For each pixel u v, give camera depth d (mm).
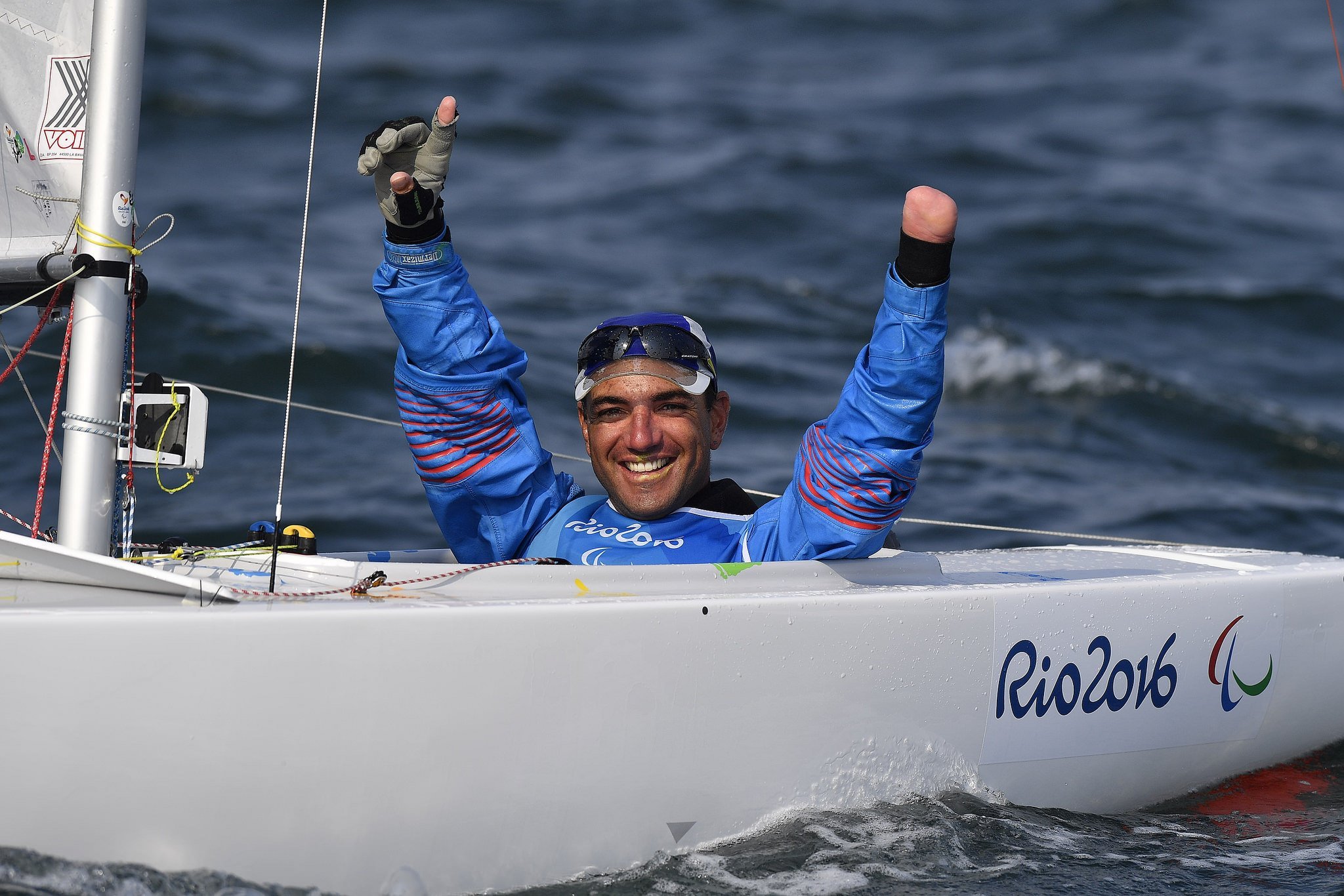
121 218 7887
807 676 8125
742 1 78125
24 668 6160
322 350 25828
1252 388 30219
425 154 8812
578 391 9602
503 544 9922
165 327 26219
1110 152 55281
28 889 6148
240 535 17031
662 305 34062
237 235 37688
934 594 8664
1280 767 11062
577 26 72250
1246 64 70875
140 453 8031
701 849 7938
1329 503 22359
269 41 62844
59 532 7773
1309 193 51188
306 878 6762
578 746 7387
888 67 69562
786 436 24469
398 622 6875
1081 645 9406
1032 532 12328
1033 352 30766
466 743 7070
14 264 8023
